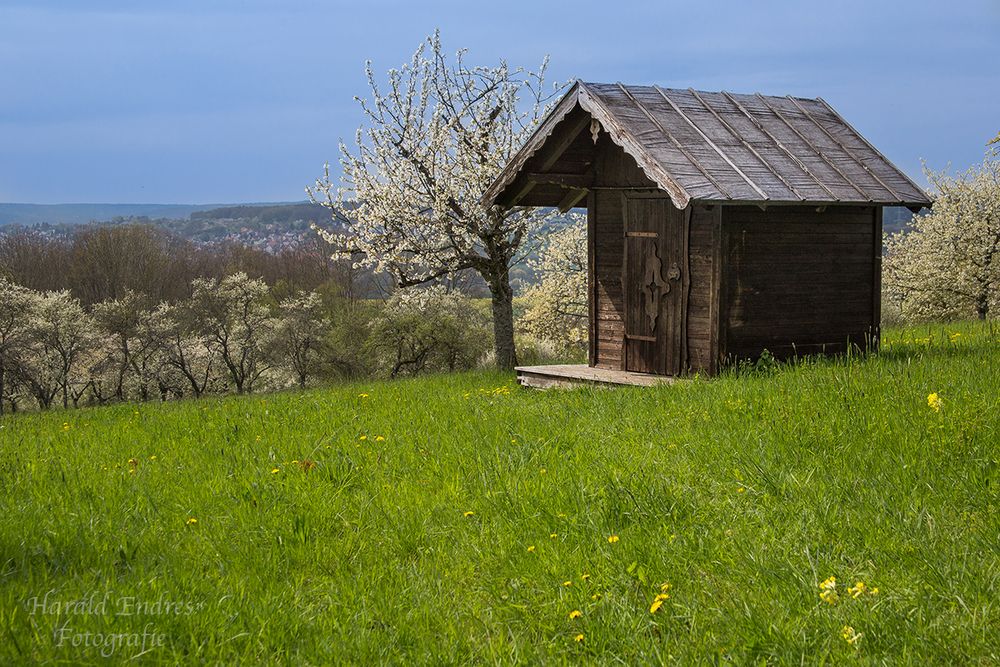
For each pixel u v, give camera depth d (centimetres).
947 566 471
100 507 691
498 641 448
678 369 1238
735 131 1267
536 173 1362
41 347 4919
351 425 996
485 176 1919
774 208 1211
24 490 764
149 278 7506
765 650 409
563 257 4022
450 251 2006
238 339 5088
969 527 524
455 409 1075
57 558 576
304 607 500
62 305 4941
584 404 1048
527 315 4169
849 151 1328
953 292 3719
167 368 5169
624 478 668
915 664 385
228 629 462
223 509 682
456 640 450
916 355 1207
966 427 673
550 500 638
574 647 441
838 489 604
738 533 555
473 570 549
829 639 411
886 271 4050
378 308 4559
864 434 713
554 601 486
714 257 1173
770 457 688
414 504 668
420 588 520
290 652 445
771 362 1137
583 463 738
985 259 3659
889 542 513
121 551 582
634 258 1305
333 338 4741
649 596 481
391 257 1964
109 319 5028
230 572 551
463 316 4047
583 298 4034
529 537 587
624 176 1312
